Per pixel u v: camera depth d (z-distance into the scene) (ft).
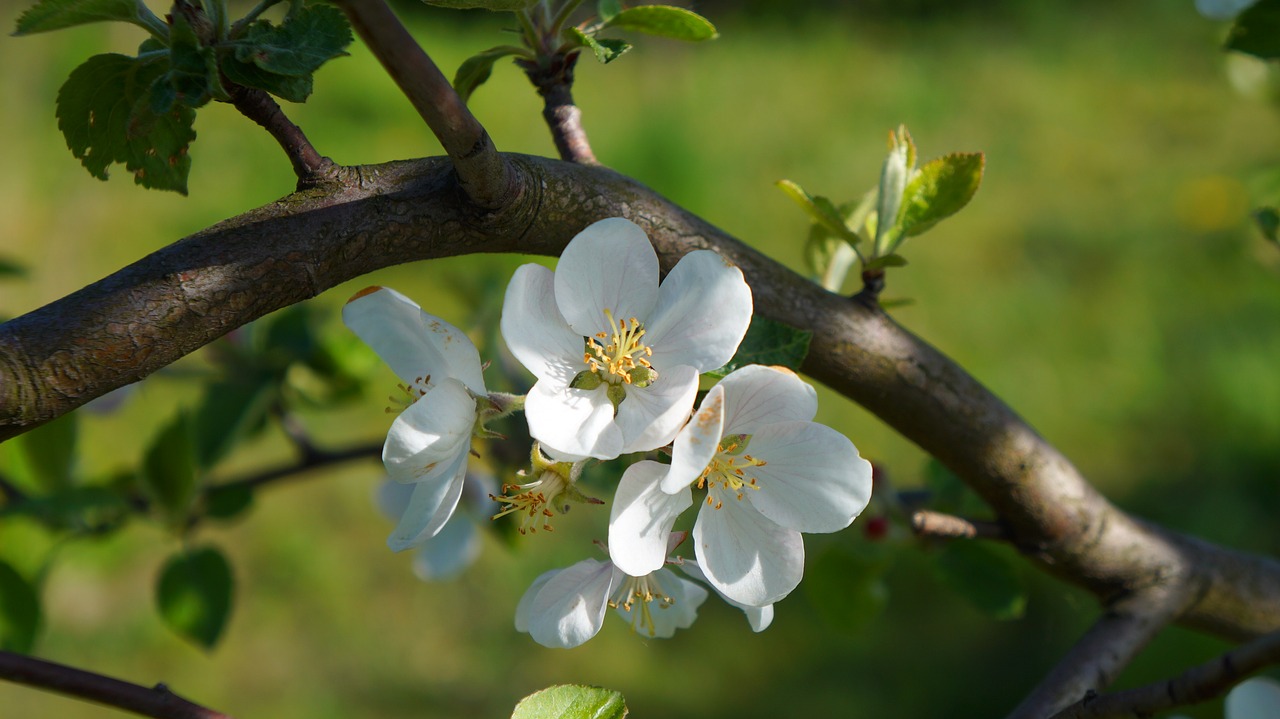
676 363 1.71
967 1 12.25
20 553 2.95
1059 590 5.13
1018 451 1.98
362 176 1.74
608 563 1.73
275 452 5.67
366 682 4.96
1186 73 10.58
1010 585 2.30
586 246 1.72
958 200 1.89
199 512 2.64
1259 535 5.43
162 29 1.76
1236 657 1.75
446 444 1.70
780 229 8.02
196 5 1.73
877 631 5.13
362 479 5.97
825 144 9.34
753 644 5.13
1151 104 10.00
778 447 1.72
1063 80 10.58
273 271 1.71
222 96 1.72
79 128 1.82
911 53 11.33
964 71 10.89
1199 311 7.15
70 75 1.79
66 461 2.62
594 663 5.05
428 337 1.73
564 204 1.80
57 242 6.95
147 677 4.88
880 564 2.46
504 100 9.33
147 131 1.78
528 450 2.29
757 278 1.87
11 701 4.54
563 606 1.72
